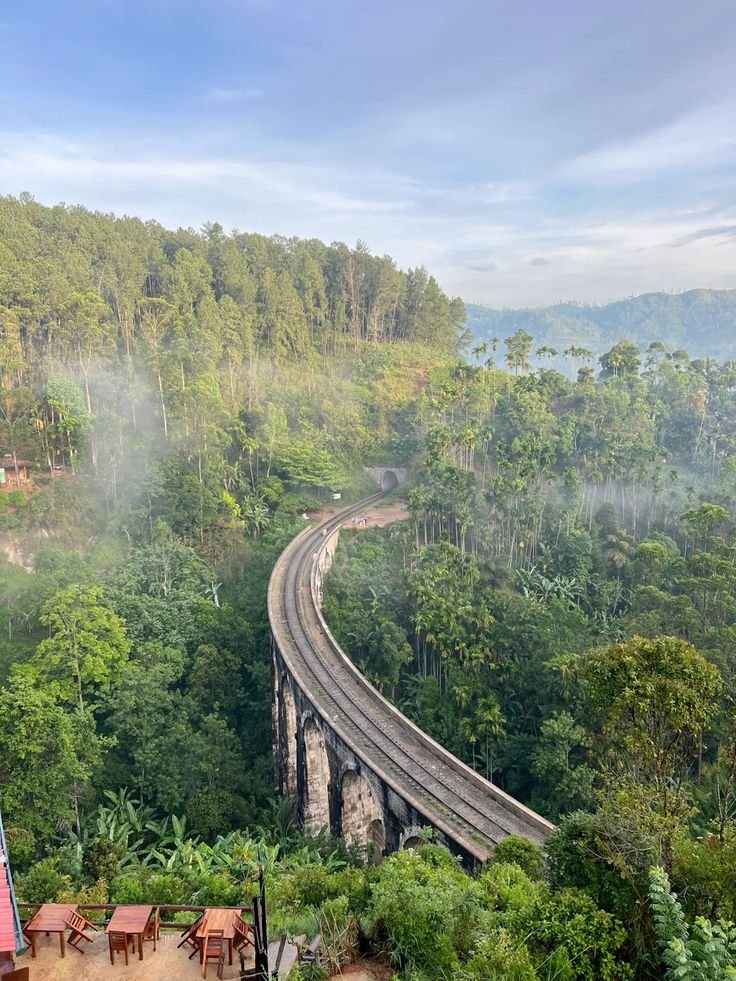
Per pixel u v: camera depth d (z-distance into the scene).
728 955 13.95
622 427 113.69
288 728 54.47
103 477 84.56
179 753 50.31
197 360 104.19
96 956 15.23
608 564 84.44
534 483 92.94
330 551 87.12
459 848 32.91
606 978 15.20
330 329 155.12
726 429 120.56
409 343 170.88
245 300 135.38
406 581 75.12
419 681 66.94
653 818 17.75
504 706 63.34
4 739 39.06
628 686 18.89
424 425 126.81
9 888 14.06
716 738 38.25
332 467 111.94
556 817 51.09
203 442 93.81
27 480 82.00
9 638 62.75
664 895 15.44
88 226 127.25
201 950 14.80
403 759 41.31
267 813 49.38
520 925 17.08
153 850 42.41
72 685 54.41
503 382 134.88
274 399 119.12
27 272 100.88
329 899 23.28
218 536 83.88
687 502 97.25
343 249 167.62
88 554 77.50
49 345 96.75
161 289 128.50
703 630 61.97
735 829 18.62
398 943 17.42
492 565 82.88
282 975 15.50
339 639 69.06
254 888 25.62
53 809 39.97
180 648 63.53
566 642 65.31
